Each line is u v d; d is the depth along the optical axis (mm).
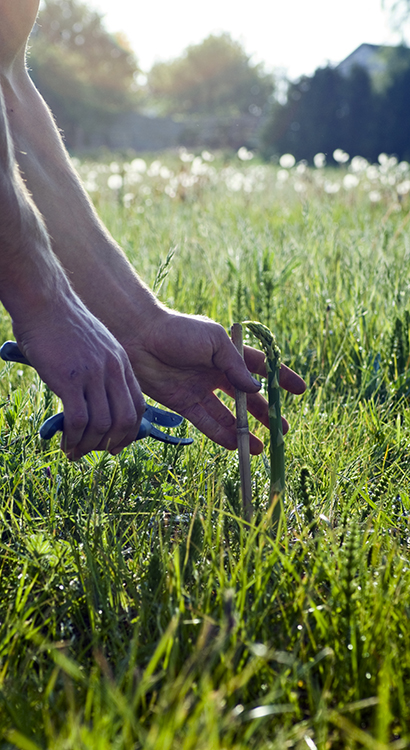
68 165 1899
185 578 1428
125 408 1456
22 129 1829
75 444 1448
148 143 61344
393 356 2877
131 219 6633
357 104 34500
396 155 33844
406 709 1065
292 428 2211
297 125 36375
